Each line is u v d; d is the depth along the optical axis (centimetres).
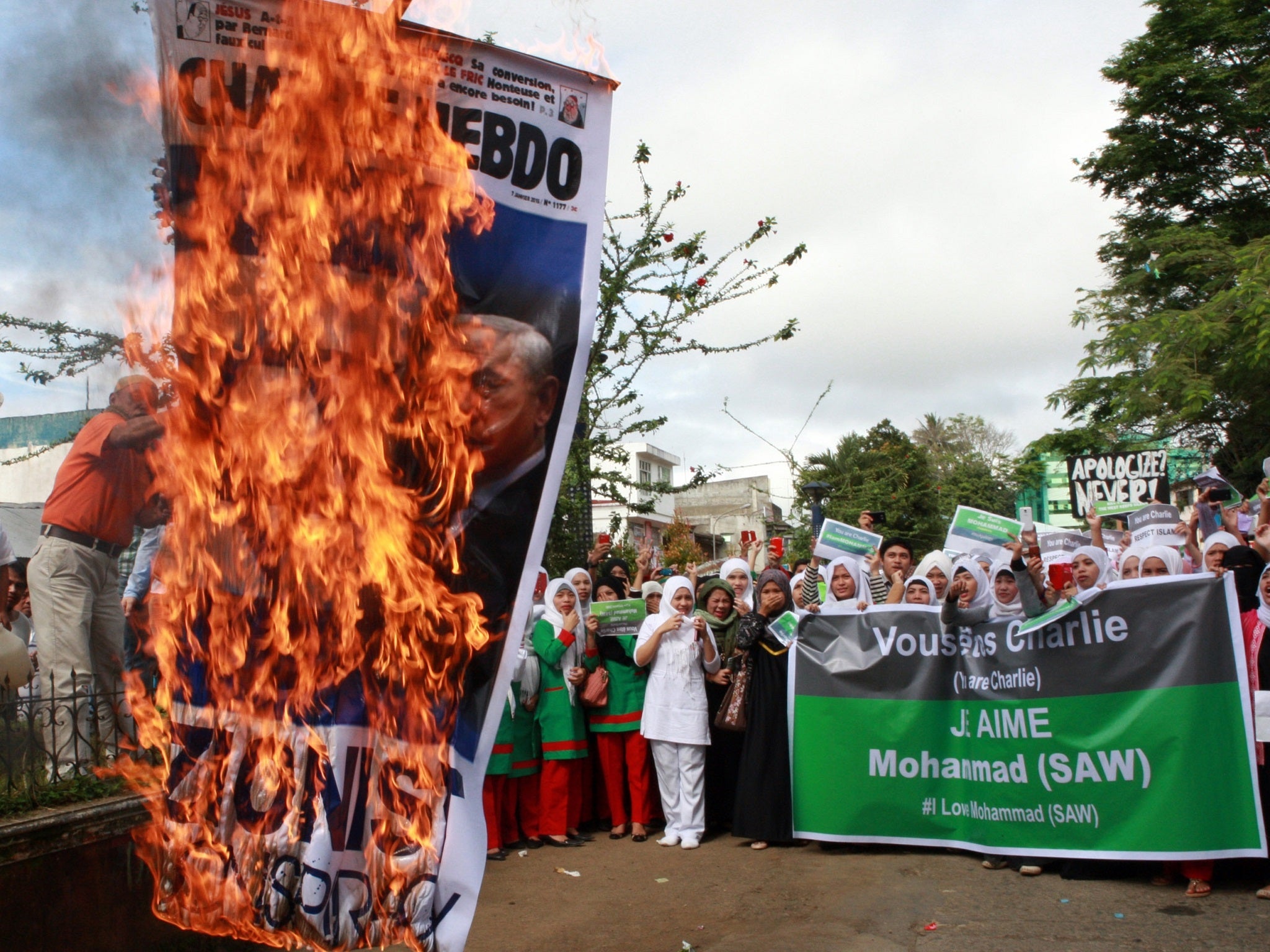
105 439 366
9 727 374
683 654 749
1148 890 566
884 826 671
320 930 334
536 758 743
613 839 757
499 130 348
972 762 646
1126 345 1891
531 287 351
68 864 355
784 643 724
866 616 696
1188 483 1928
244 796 339
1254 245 1795
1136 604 598
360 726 342
